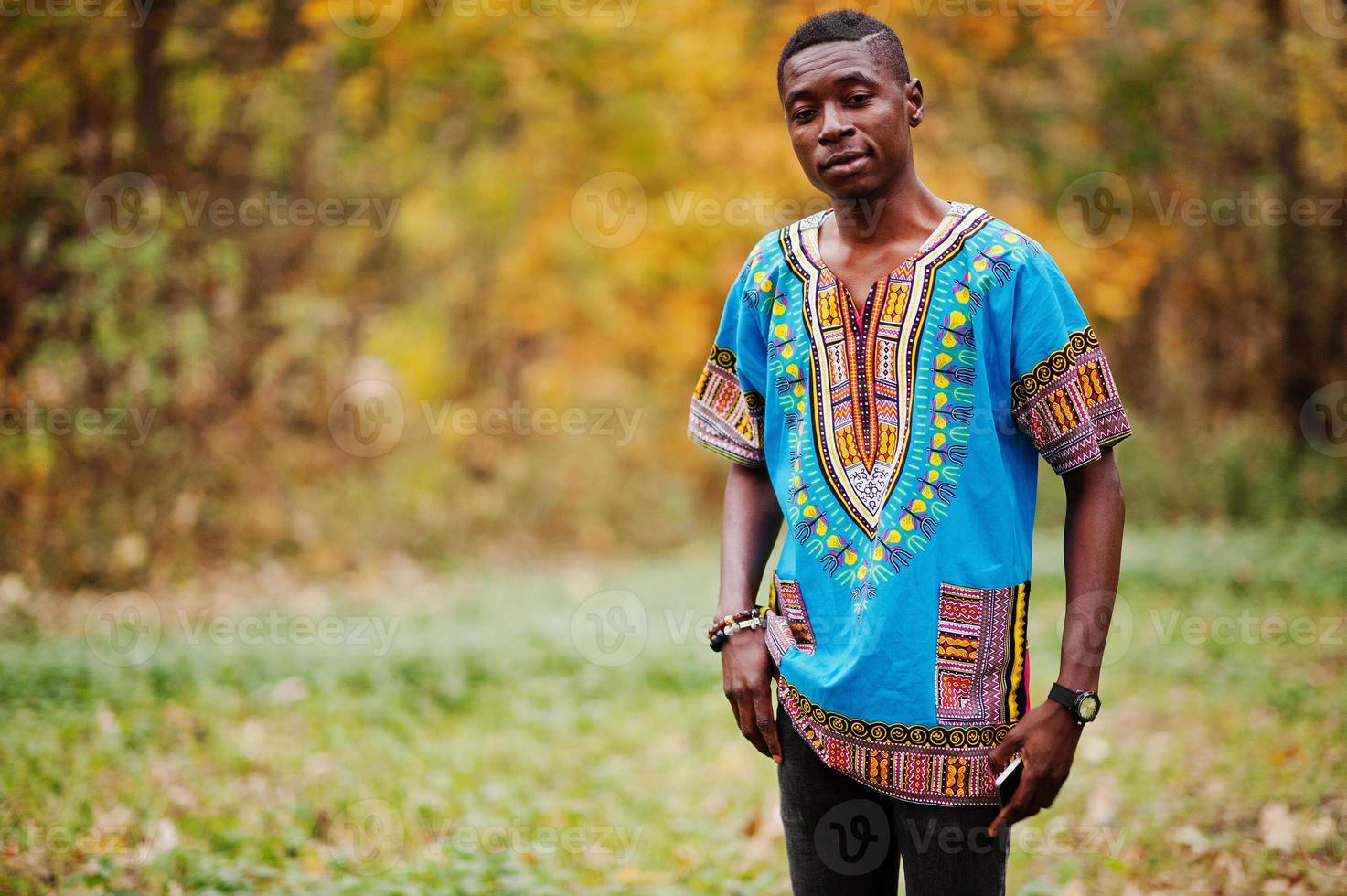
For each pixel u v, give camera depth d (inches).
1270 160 556.7
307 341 492.7
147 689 264.8
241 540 452.4
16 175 424.2
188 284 460.1
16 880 155.0
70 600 390.3
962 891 92.0
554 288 520.4
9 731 224.7
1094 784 213.2
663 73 430.3
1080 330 93.4
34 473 409.4
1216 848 175.9
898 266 94.8
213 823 185.8
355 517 478.0
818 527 96.0
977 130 487.2
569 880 164.7
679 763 237.6
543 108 456.8
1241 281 599.5
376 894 154.9
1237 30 526.0
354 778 215.6
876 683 92.4
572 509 529.0
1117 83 517.0
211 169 494.0
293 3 467.8
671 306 514.3
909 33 428.5
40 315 420.2
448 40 422.3
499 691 285.3
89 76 441.1
